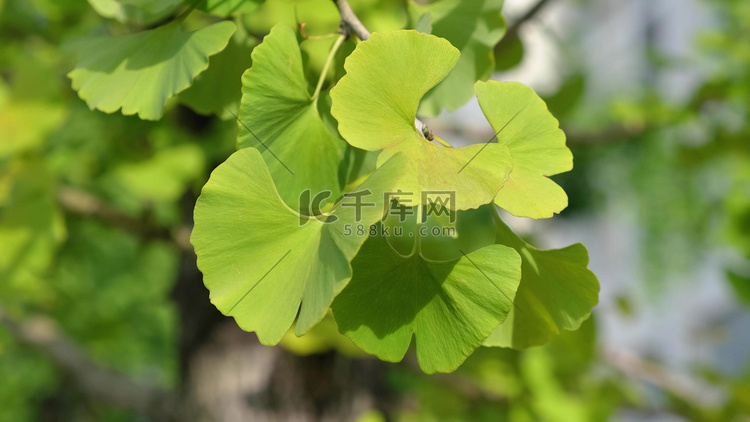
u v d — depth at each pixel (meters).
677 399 1.25
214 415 0.93
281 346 0.94
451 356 0.39
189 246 0.98
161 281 2.20
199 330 0.98
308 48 0.47
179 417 1.00
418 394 1.44
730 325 2.95
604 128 1.19
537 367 1.19
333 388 0.96
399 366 1.10
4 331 1.09
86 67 0.46
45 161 0.85
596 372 1.26
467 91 0.48
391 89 0.39
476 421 1.42
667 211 2.94
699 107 1.18
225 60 0.46
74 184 1.14
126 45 0.46
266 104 0.41
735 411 1.20
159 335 2.25
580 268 0.41
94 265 1.95
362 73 0.39
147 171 0.98
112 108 0.44
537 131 0.42
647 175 3.15
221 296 0.38
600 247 4.00
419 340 0.40
